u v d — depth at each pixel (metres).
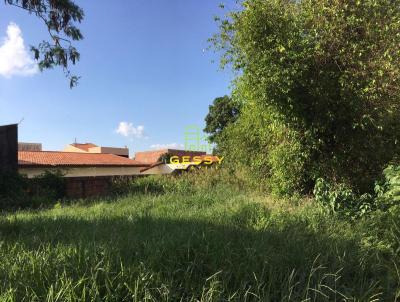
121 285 3.38
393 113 7.72
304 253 4.36
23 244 4.88
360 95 7.50
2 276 3.69
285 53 7.61
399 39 7.44
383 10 7.73
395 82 7.48
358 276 4.03
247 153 11.03
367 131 8.28
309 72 7.91
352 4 7.73
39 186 14.16
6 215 9.30
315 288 3.54
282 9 8.19
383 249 4.82
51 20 9.20
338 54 7.73
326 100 8.00
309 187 9.22
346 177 8.79
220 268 3.80
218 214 7.26
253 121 10.09
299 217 6.59
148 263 3.74
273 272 3.76
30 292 3.30
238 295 3.41
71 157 28.27
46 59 9.36
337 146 8.82
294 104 8.12
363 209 6.53
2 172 13.34
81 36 9.56
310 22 7.98
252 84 8.15
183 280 3.64
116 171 29.06
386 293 3.75
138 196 12.13
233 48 8.54
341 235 5.50
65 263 3.80
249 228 5.90
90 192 15.52
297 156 8.88
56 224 6.66
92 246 4.35
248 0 7.81
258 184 11.12
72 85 9.86
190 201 10.09
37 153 27.22
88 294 3.25
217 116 28.61
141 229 5.83
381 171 8.51
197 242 4.49
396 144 8.64
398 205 6.05
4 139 14.41
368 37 7.68
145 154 46.56
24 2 8.80
